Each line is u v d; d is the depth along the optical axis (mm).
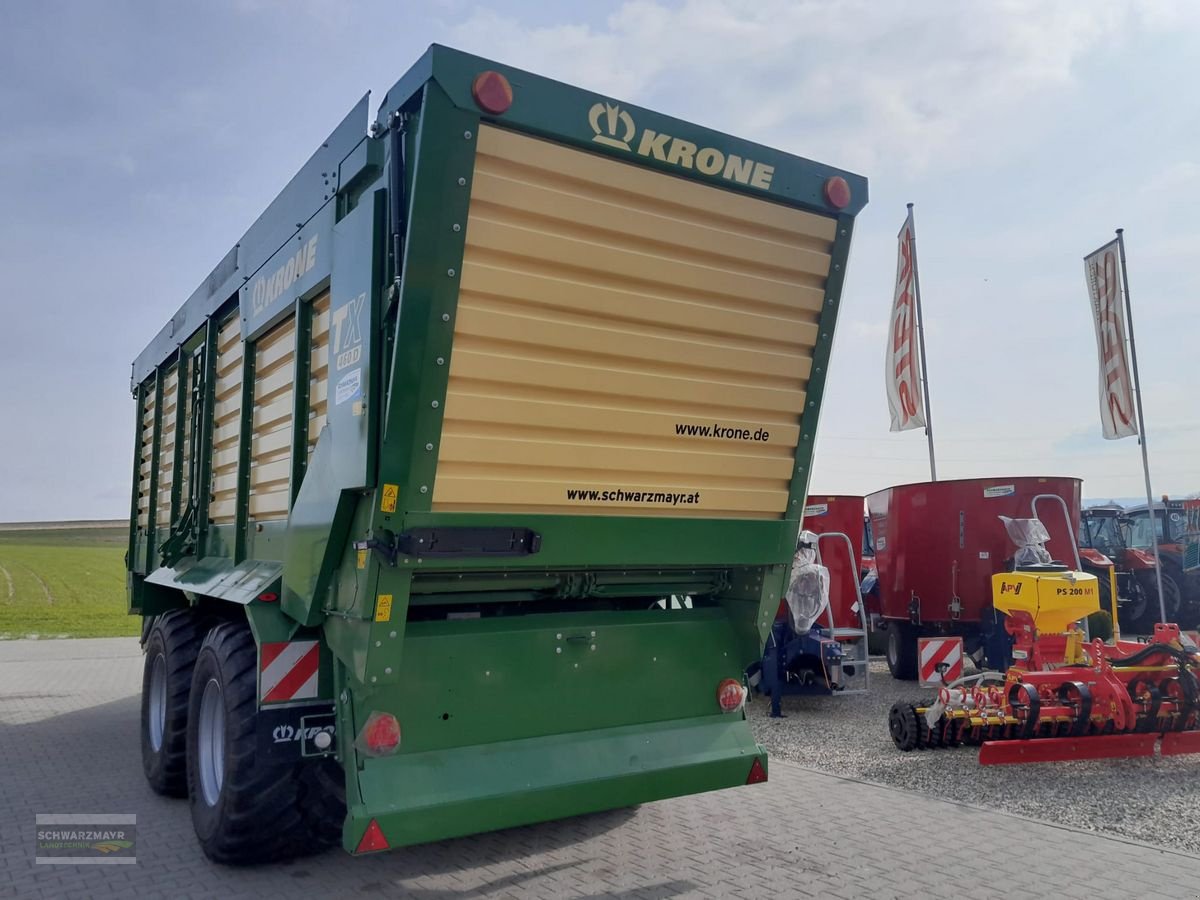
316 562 3826
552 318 3672
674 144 3807
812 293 4410
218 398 5898
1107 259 12727
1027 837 4777
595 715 4250
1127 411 12500
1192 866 4305
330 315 3938
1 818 5352
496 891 4102
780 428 4496
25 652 14570
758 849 4641
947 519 9742
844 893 4020
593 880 4223
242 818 4105
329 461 3789
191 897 4062
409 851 4672
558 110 3479
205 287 6160
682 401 4121
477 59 3275
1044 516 9461
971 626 9852
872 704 8992
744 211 4090
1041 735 6383
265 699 4012
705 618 4680
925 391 13805
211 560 5770
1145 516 15828
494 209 3451
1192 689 6191
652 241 3863
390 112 3467
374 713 3680
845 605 9414
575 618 4297
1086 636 7707
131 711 9133
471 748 3891
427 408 3428
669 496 4199
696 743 4387
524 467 3750
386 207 3514
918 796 5590
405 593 3582
